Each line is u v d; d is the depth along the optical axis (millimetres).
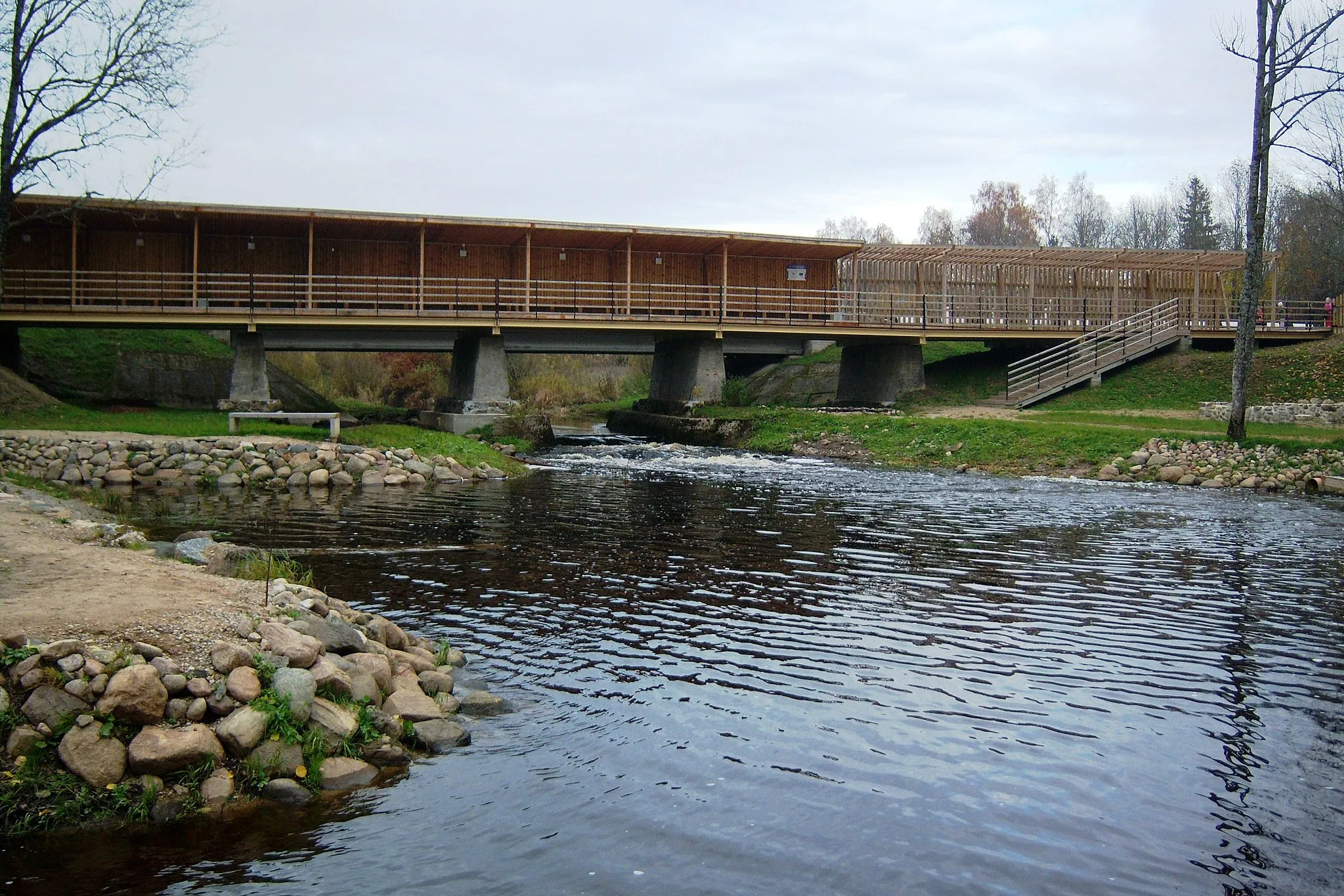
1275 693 9430
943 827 6734
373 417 40844
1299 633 11422
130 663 7355
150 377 37469
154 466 23062
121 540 12516
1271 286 49031
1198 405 37094
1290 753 8031
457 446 27859
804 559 15352
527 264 36219
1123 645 10898
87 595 8844
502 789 7172
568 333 41938
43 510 14211
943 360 49062
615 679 9539
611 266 41562
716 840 6504
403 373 56250
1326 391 36031
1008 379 42281
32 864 6027
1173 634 11344
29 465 22219
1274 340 46250
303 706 7516
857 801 7086
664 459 31891
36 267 34625
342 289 37750
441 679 8984
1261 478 25141
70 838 6328
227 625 8305
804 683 9531
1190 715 8844
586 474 27422
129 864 6059
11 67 26531
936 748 8023
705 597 12766
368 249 38094
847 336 41562
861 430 34438
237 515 18625
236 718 7172
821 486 25000
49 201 31031
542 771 7484
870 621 11766
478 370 36156
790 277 44031
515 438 35125
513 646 10500
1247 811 7027
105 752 6777
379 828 6566
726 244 39531
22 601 8492
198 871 6004
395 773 7395
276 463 23750
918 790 7270
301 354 51156
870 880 6059
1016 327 43250
